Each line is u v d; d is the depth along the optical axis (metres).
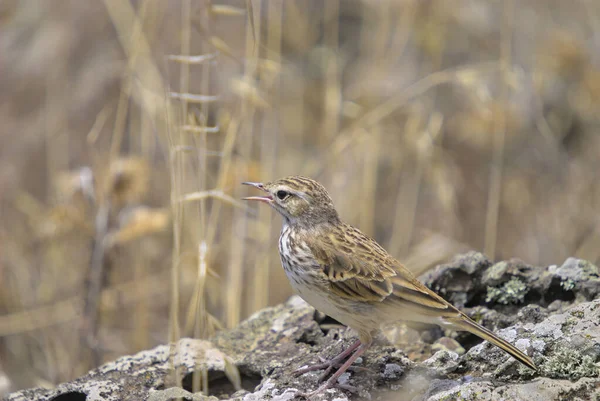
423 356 8.97
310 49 17.33
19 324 13.38
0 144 16.58
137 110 14.99
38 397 8.57
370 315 8.38
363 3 17.31
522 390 7.27
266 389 8.16
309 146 16.06
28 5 17.56
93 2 17.56
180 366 8.88
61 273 13.93
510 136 16.11
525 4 18.34
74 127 16.34
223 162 10.91
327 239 8.68
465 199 16.08
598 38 17.88
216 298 12.73
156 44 14.80
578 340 7.84
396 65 16.45
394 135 15.48
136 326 12.91
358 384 8.06
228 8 10.79
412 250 14.15
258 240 12.54
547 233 15.55
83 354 12.66
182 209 9.33
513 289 9.34
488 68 14.48
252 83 11.27
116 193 12.73
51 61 17.00
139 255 13.14
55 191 14.19
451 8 16.62
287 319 9.59
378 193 15.51
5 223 15.26
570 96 16.88
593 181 16.03
